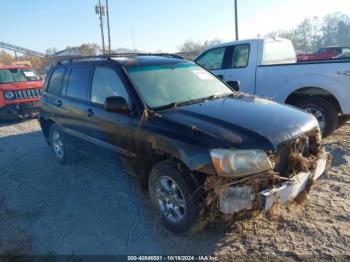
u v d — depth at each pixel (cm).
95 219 375
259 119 325
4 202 434
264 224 339
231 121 318
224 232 331
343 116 623
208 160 287
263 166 291
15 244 338
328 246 302
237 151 284
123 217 375
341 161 491
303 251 298
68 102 494
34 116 1012
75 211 396
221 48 749
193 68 462
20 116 953
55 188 466
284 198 303
